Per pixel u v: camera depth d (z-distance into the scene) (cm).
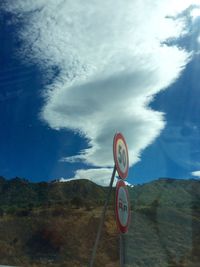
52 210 1030
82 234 1015
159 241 1058
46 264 984
